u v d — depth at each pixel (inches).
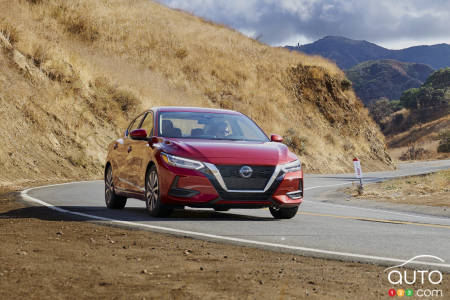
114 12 1784.0
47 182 713.0
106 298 147.2
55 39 1261.1
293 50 2127.2
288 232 297.6
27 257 197.5
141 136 358.6
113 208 410.3
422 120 7829.7
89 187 624.1
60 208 388.2
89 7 1694.1
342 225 343.6
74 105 989.8
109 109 1071.0
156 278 172.1
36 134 849.5
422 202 553.6
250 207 329.7
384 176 1174.3
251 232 291.6
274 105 1706.4
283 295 156.7
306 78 1914.4
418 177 876.0
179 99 1411.2
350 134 1876.2
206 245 244.1
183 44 1770.4
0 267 178.2
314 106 1855.3
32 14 1405.0
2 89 858.1
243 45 1979.6
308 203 548.7
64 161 853.8
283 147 358.0
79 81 1043.9
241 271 188.4
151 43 1678.2
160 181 329.4
